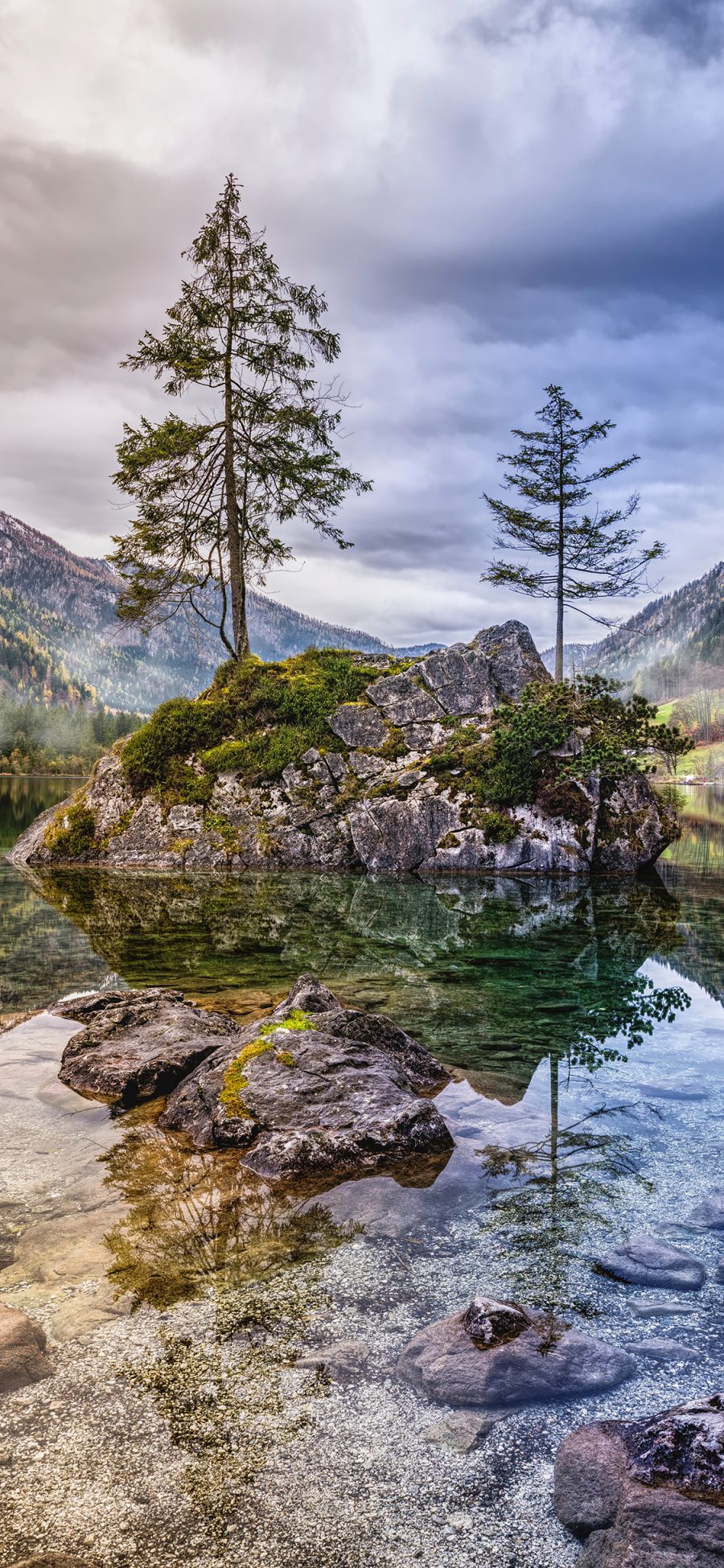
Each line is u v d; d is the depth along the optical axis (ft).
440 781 76.74
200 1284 12.75
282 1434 9.48
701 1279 12.88
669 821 77.10
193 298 86.43
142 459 83.10
